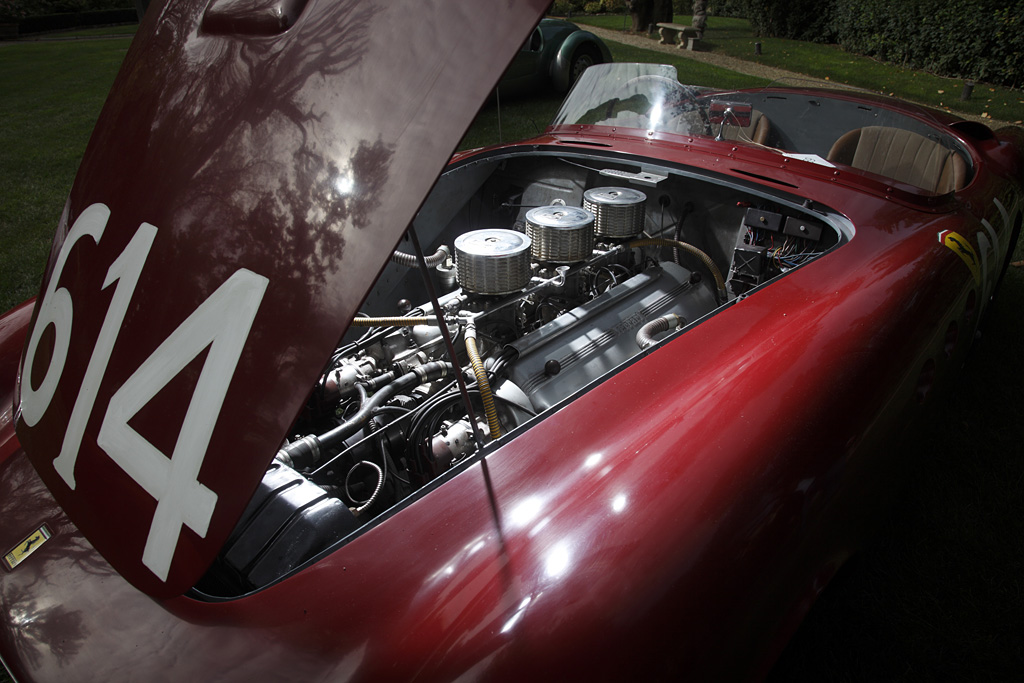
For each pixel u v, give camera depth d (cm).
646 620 98
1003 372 294
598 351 202
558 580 98
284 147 98
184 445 95
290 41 103
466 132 90
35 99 1120
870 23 1220
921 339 164
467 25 94
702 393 131
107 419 104
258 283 94
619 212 236
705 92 284
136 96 118
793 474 122
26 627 104
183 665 94
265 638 94
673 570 103
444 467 155
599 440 121
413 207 90
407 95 94
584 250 219
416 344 200
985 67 1023
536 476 114
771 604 116
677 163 248
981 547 204
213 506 91
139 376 101
